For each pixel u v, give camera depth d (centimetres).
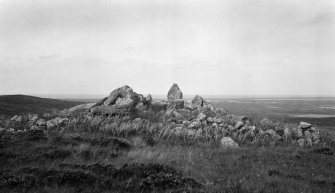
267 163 1518
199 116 2548
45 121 2297
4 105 5506
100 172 1120
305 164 1559
